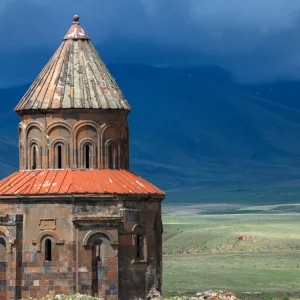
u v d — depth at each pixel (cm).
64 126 11050
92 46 11444
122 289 10856
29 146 11194
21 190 10800
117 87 11350
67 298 10294
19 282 10775
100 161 11100
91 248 10738
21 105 11219
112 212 10800
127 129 11419
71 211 10725
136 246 10944
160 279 11275
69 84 11150
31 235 10775
